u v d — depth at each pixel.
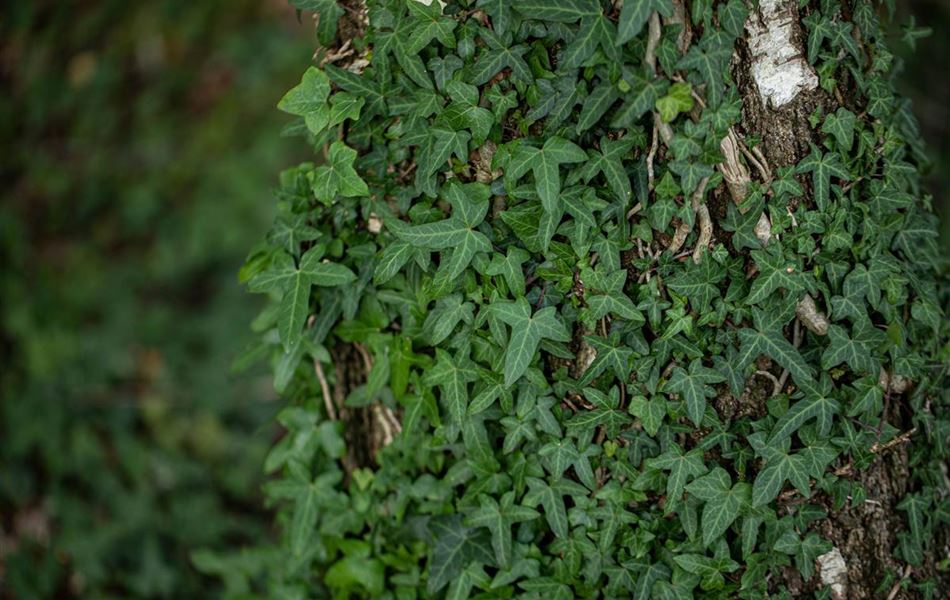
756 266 1.56
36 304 3.55
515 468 1.68
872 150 1.60
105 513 2.93
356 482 1.91
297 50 4.11
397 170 1.67
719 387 1.62
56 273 3.75
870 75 1.61
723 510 1.57
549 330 1.53
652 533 1.64
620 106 1.50
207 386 3.38
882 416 1.63
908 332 1.67
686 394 1.55
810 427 1.57
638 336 1.56
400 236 1.53
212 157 3.96
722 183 1.54
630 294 1.57
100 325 3.62
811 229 1.54
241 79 4.11
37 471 3.05
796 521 1.62
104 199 3.91
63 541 2.80
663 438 1.60
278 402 3.26
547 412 1.61
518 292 1.55
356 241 1.73
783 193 1.54
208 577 2.78
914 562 1.71
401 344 1.72
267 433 3.17
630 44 1.44
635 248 1.56
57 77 4.04
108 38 4.16
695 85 1.46
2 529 2.90
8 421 3.15
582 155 1.47
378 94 1.59
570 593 1.68
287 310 1.66
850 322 1.59
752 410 1.62
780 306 1.54
